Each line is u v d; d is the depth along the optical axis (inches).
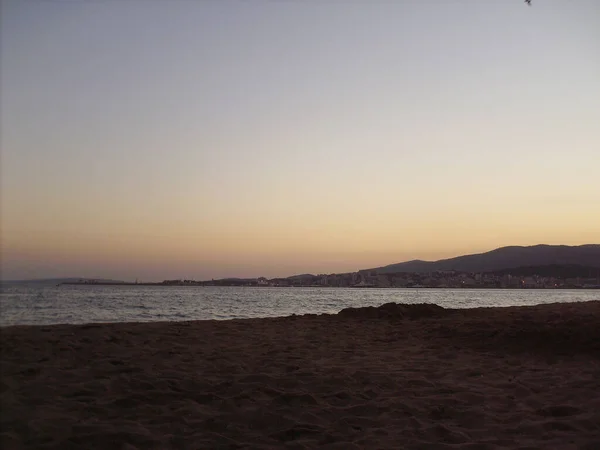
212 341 335.0
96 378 217.8
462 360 280.8
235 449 143.1
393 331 403.2
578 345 307.0
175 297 2071.9
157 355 274.2
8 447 136.4
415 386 218.1
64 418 162.6
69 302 1450.5
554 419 170.9
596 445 146.0
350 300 1968.5
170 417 167.8
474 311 510.3
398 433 158.4
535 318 403.5
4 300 1544.0
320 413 178.1
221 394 199.3
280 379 221.9
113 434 148.3
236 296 2390.5
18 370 224.4
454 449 143.6
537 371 249.3
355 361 274.4
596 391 206.4
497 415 176.7
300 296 2561.5
